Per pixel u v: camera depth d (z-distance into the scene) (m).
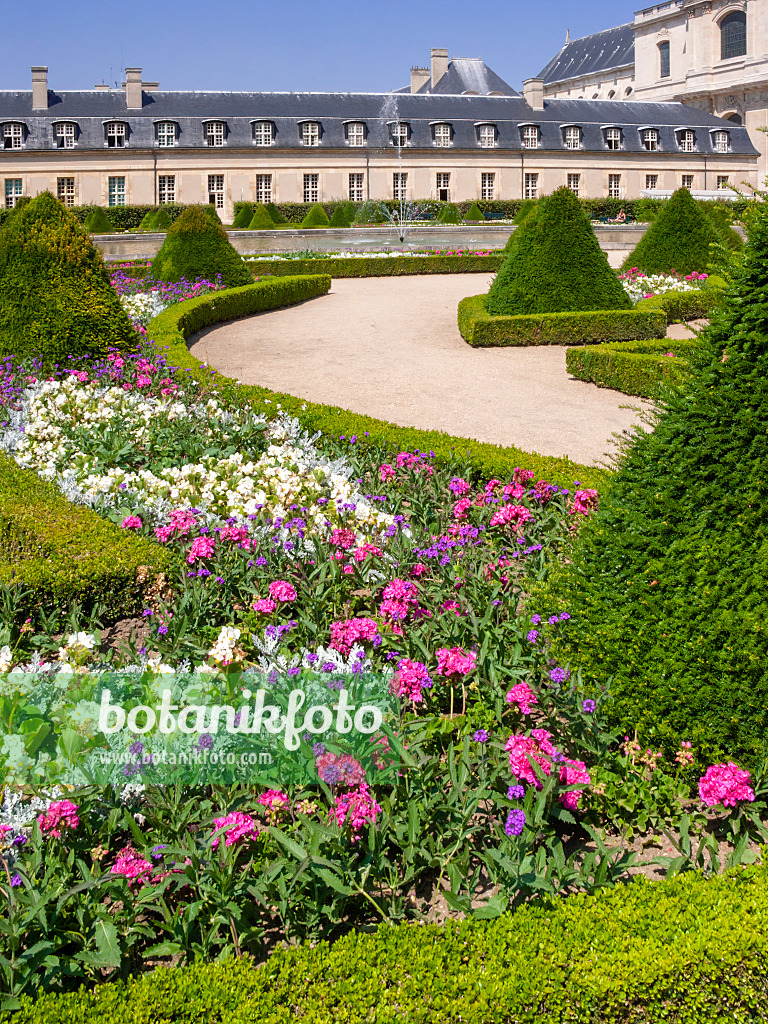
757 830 4.10
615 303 20.02
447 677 4.83
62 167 60.47
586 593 4.93
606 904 3.41
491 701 4.86
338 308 24.39
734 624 4.23
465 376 15.95
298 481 8.08
